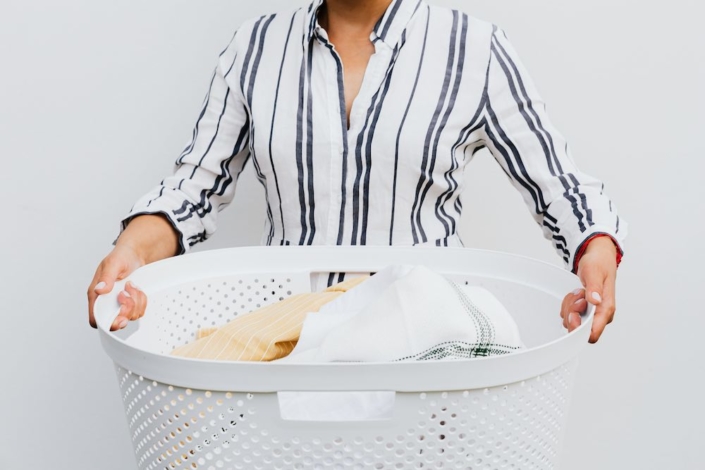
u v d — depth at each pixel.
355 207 1.23
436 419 0.77
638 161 1.61
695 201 1.62
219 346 1.00
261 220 1.69
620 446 1.74
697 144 1.60
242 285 1.17
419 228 1.25
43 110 1.64
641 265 1.65
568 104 1.60
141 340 1.06
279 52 1.27
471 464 0.80
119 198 1.68
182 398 0.79
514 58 1.26
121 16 1.61
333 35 1.24
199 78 1.62
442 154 1.21
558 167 1.25
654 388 1.71
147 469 0.88
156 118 1.64
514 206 1.64
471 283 1.13
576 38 1.57
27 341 1.74
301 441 0.77
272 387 0.75
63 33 1.61
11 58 1.62
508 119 1.25
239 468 0.79
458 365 0.74
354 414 0.83
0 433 1.78
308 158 1.22
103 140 1.65
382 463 0.78
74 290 1.72
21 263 1.70
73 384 1.76
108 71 1.63
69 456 1.80
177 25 1.61
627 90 1.58
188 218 1.26
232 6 1.59
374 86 1.21
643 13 1.55
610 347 1.70
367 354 0.84
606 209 1.15
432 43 1.23
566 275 1.03
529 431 0.82
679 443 1.72
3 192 1.67
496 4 1.57
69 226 1.69
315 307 1.06
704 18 1.55
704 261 1.64
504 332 0.85
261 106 1.26
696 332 1.68
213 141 1.32
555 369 0.82
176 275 1.12
